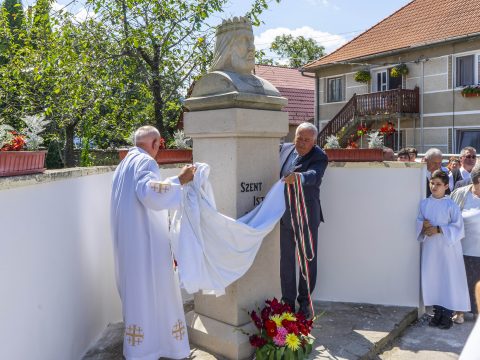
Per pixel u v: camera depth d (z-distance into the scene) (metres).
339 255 5.03
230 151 3.73
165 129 10.14
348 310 4.77
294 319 3.56
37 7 9.12
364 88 21.78
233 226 3.52
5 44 11.43
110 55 9.08
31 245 2.83
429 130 19.52
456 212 4.62
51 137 12.57
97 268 4.02
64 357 3.31
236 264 3.56
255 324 3.64
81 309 3.64
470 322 4.81
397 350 4.12
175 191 3.32
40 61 9.76
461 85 18.42
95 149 13.81
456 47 18.34
